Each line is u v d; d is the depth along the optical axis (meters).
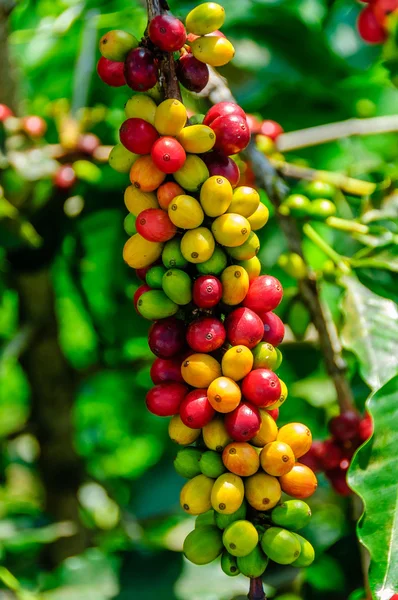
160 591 0.81
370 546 0.59
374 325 0.71
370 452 0.61
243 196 0.55
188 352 0.56
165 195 0.55
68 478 1.05
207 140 0.54
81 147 0.88
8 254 0.92
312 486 0.55
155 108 0.55
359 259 0.73
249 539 0.53
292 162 0.86
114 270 1.04
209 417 0.54
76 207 0.95
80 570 0.83
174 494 1.02
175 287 0.55
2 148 0.86
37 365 1.04
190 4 0.90
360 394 0.84
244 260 0.56
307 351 1.00
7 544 0.91
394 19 0.75
